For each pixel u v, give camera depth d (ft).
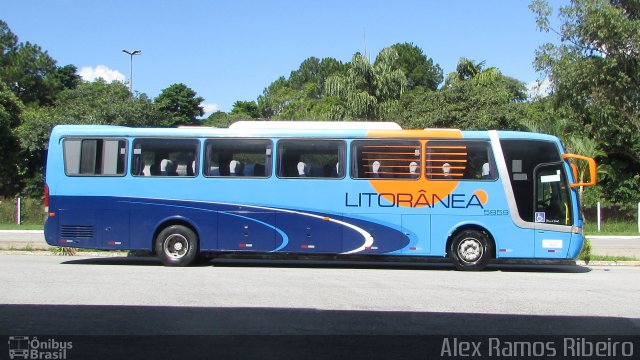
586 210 95.76
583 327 25.46
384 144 47.16
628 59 86.79
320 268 48.60
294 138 47.60
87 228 47.75
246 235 47.34
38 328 24.59
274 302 30.45
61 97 175.32
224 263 51.98
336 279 40.11
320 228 46.98
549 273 46.60
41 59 201.36
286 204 47.21
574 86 88.94
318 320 26.35
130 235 47.67
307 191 47.19
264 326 25.13
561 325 25.81
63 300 30.48
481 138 46.93
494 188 46.50
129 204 47.78
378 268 49.67
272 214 47.24
